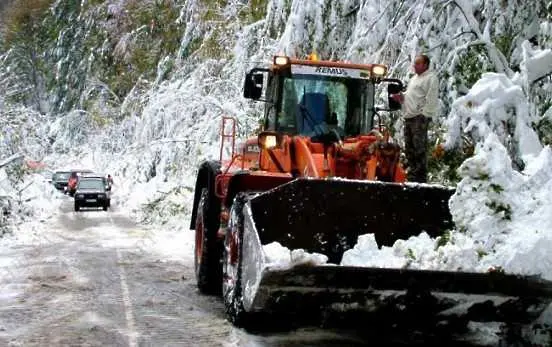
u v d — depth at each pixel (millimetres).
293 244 5727
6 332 6203
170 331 6223
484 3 10000
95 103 30281
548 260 5160
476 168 5562
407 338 6121
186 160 19438
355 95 7973
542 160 5684
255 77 8195
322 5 11414
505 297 5285
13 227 15742
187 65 20016
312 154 7012
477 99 8039
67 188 34719
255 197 5773
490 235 5395
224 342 5836
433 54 9828
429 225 5863
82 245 13039
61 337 6016
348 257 5406
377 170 6859
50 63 42781
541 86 8844
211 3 19328
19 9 47156
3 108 21891
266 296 5352
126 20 28891
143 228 16828
